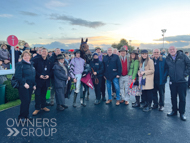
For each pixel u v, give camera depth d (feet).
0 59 25.55
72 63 17.20
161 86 15.57
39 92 15.10
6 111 15.84
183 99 13.34
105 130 11.64
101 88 19.92
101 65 18.10
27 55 12.92
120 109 16.39
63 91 16.08
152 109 16.30
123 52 17.62
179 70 13.35
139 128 11.90
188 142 9.86
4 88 18.66
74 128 11.98
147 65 15.49
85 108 16.81
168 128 11.83
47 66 15.38
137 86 16.75
